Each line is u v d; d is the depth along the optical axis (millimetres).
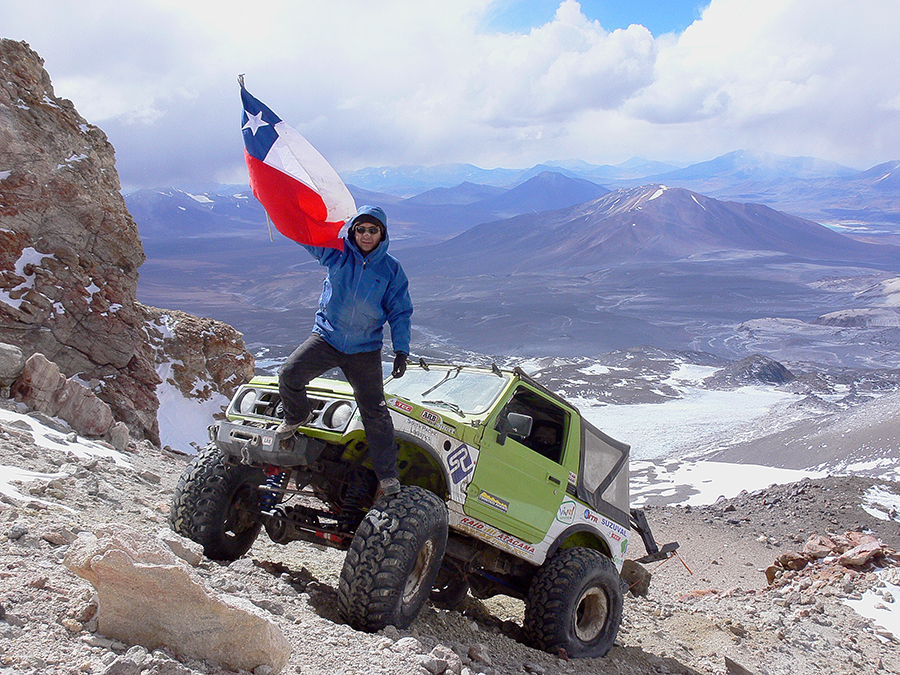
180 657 3648
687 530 43188
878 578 17125
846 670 10484
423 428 5926
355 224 5492
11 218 17969
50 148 19453
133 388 19609
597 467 7738
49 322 18031
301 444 5656
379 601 5188
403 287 5676
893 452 159375
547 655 6727
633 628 9812
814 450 179375
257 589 5492
